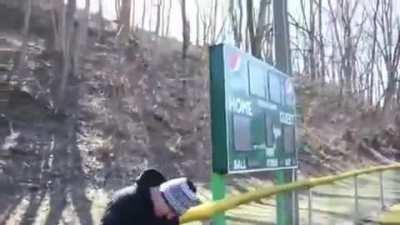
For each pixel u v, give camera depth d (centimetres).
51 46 2248
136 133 1939
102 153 1652
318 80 3928
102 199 1357
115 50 2584
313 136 3038
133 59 2605
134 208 345
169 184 356
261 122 789
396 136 4378
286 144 933
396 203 1652
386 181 1720
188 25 3017
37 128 1691
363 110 4419
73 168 1516
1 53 2042
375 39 4797
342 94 4131
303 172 2361
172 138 2028
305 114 3281
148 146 1884
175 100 2412
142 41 2902
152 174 356
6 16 2439
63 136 1698
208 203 509
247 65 729
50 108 1833
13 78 1917
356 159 3312
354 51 4475
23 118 1722
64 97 1953
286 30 1060
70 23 2227
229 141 639
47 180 1398
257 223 823
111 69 2336
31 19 2456
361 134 3903
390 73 4825
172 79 2636
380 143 4147
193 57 3094
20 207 1208
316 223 1071
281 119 908
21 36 2309
